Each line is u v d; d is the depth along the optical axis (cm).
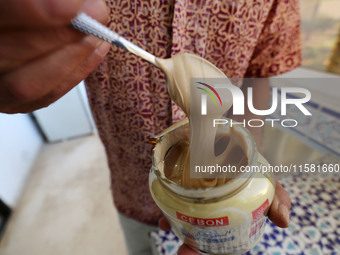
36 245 140
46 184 183
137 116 51
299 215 60
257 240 35
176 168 35
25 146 202
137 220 76
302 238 54
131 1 40
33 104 29
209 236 29
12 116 193
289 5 48
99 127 61
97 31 22
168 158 35
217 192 26
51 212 159
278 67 54
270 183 30
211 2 41
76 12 17
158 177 29
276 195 34
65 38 19
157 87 47
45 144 232
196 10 41
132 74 46
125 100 50
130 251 87
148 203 69
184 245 36
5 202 157
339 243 53
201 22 43
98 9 22
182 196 27
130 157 61
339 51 70
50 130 225
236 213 26
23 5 15
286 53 53
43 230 148
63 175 190
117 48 44
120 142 59
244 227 28
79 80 31
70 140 233
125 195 71
